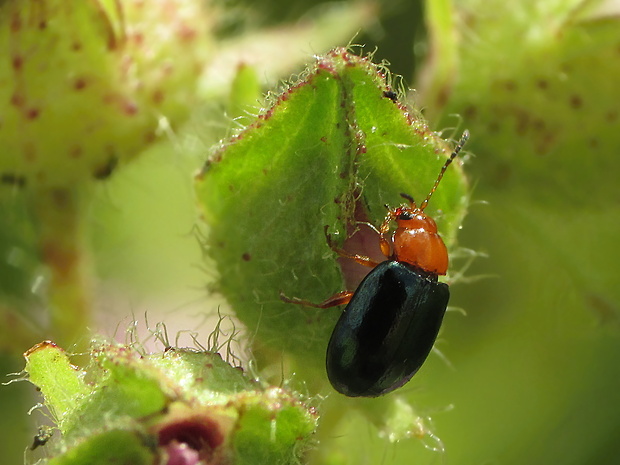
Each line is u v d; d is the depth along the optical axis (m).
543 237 0.05
